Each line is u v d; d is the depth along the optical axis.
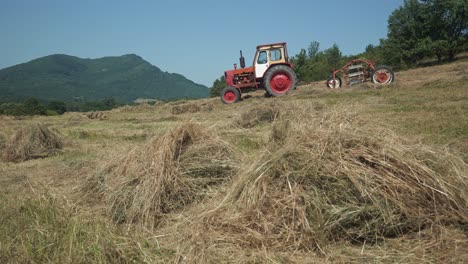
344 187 3.62
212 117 12.56
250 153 5.65
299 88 20.28
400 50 39.50
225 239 3.52
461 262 2.95
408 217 3.48
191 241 3.53
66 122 17.72
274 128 4.67
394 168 3.70
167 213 4.49
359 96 14.21
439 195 3.58
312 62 44.75
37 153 8.70
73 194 5.40
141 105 26.11
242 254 3.28
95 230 3.87
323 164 3.75
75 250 3.44
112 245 3.51
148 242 3.73
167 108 20.69
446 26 37.44
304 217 3.45
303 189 3.67
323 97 15.12
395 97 12.84
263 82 18.44
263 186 3.76
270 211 3.65
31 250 3.53
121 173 5.21
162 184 4.61
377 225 3.46
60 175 6.57
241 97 20.42
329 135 4.01
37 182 6.19
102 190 5.17
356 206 3.52
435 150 4.06
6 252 3.52
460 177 3.73
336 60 45.28
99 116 21.28
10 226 4.10
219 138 5.55
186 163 4.98
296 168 3.81
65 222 4.08
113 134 11.28
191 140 5.34
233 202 3.93
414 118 8.48
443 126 7.21
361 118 4.45
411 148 4.02
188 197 4.64
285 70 18.19
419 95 12.84
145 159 5.04
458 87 14.05
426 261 3.00
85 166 6.79
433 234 3.38
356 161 3.77
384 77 17.97
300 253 3.29
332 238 3.45
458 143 5.68
